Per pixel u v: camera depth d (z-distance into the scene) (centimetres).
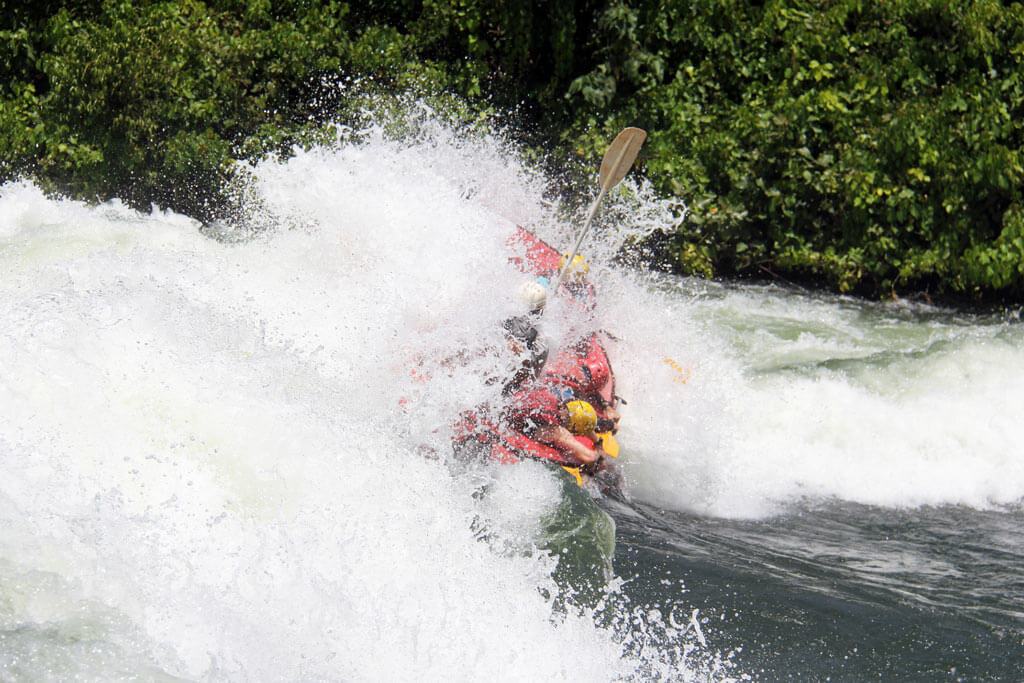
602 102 4453
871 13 4478
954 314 4206
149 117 4303
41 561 1452
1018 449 2483
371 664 1409
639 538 1992
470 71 4534
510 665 1466
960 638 1712
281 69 4412
